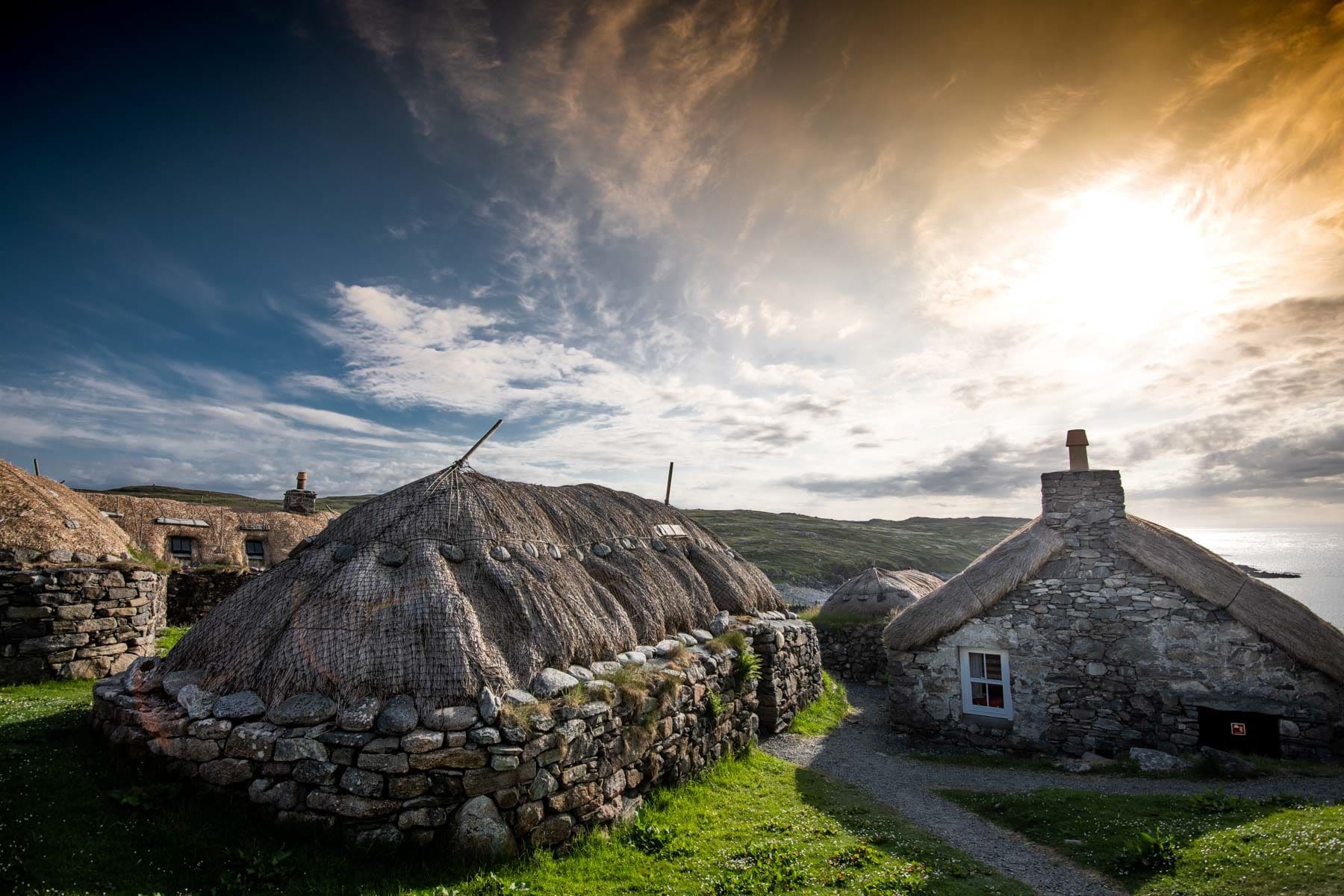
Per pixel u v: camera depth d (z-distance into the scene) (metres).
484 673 8.44
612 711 9.45
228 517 25.92
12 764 7.33
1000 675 15.70
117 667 12.93
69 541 13.38
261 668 8.20
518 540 11.28
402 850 7.07
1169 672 13.93
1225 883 6.70
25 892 5.36
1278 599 13.49
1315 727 12.62
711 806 10.27
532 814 7.81
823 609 28.72
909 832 9.53
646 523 16.47
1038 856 8.60
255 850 6.67
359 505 10.83
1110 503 15.09
